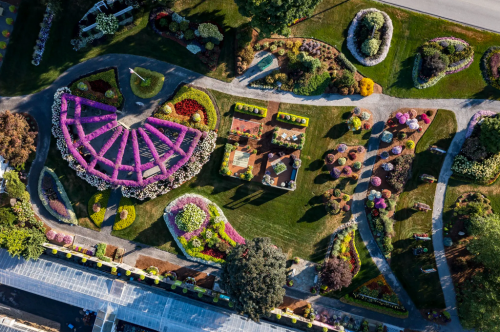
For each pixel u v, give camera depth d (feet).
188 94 160.66
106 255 163.02
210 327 154.51
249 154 162.20
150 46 161.79
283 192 162.20
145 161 162.20
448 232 161.99
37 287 158.30
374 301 161.38
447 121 162.09
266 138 162.30
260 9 131.64
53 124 159.84
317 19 161.17
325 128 161.89
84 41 159.84
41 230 162.09
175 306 156.15
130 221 161.58
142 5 159.33
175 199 161.99
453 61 160.66
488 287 144.25
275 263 137.90
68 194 163.02
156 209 162.50
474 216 157.48
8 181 155.84
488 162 157.99
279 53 159.53
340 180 161.89
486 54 161.79
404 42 161.89
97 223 162.20
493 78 161.17
